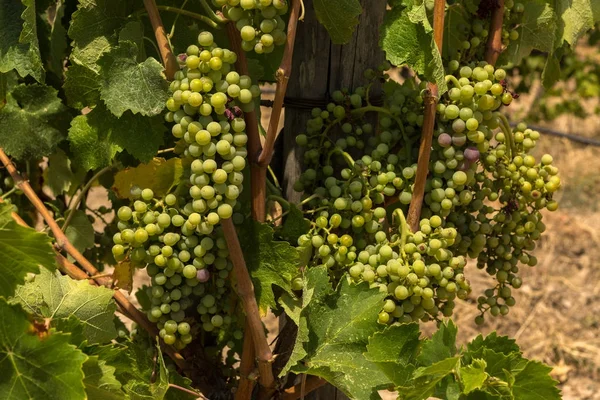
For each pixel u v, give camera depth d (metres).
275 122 1.02
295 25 1.00
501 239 1.17
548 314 2.91
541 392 1.02
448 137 1.07
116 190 1.08
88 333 1.08
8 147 1.16
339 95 1.14
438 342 1.03
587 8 1.21
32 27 1.04
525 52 1.22
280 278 1.07
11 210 0.95
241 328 1.16
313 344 1.08
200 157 1.01
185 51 1.11
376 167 1.11
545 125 4.39
